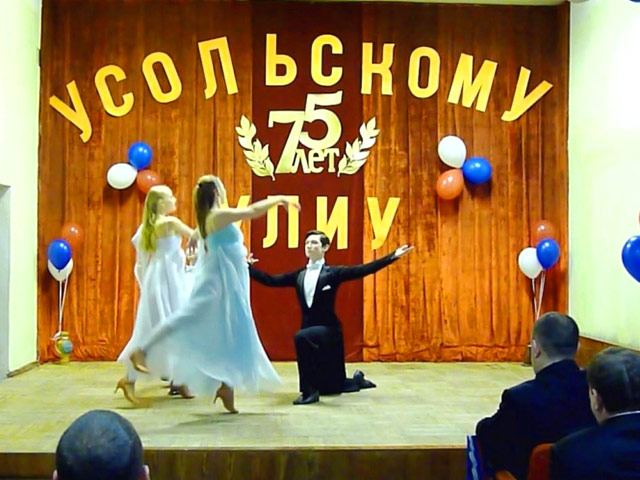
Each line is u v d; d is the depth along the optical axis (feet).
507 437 7.39
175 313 14.01
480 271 22.07
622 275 18.45
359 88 22.04
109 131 21.65
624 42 18.28
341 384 16.60
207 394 13.94
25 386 17.53
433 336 21.94
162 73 21.75
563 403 7.23
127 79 21.70
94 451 4.27
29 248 20.61
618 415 5.66
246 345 14.06
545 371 7.47
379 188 21.99
